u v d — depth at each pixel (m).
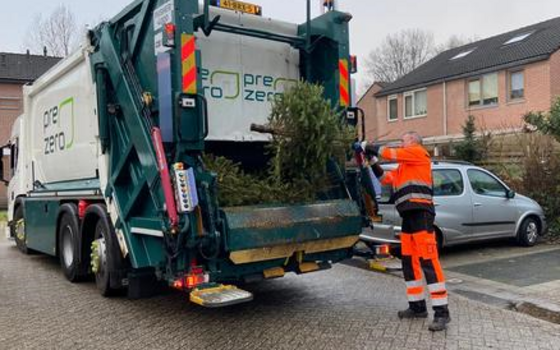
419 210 5.62
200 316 6.00
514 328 5.48
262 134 6.35
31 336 5.39
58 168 8.19
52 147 8.38
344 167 6.13
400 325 5.59
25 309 6.38
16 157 10.66
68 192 7.75
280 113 5.52
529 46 21.67
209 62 6.01
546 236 10.83
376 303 6.45
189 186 4.86
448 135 23.44
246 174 6.04
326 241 5.74
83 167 7.19
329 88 6.41
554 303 6.19
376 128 29.23
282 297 6.78
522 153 11.91
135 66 5.77
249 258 5.14
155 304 6.51
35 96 9.24
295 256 5.65
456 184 9.26
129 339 5.26
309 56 6.61
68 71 7.59
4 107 27.20
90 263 7.53
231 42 6.18
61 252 8.14
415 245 5.71
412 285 5.79
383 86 30.73
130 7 5.78
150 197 5.60
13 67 28.53
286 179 5.77
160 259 5.50
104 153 6.35
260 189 5.49
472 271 8.11
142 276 6.49
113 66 6.07
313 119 5.38
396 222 8.14
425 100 25.95
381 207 8.31
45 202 8.77
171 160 5.09
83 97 7.00
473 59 24.44
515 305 6.28
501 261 8.77
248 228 5.03
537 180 11.23
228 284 5.31
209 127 5.99
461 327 5.51
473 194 9.36
